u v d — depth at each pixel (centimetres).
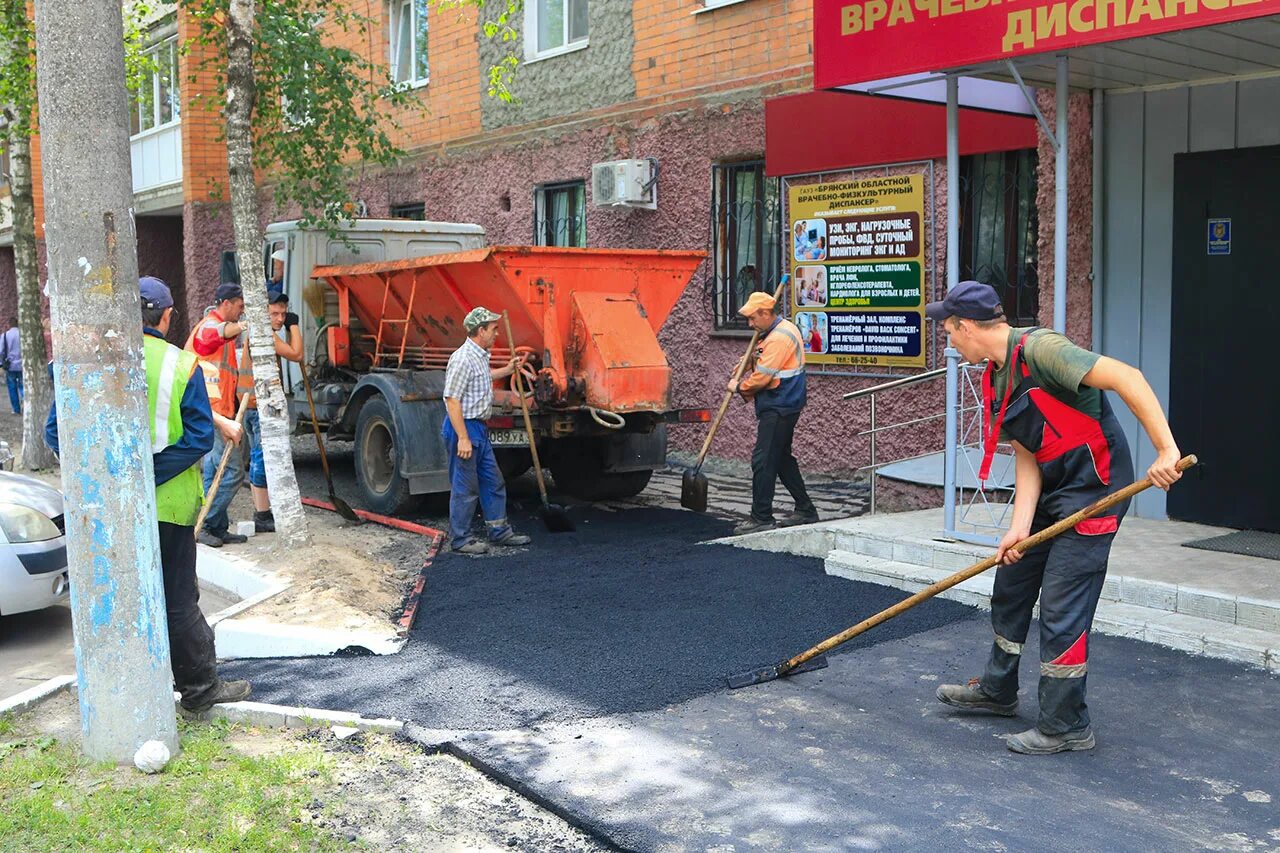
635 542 846
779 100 1116
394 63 1678
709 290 1234
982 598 629
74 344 433
